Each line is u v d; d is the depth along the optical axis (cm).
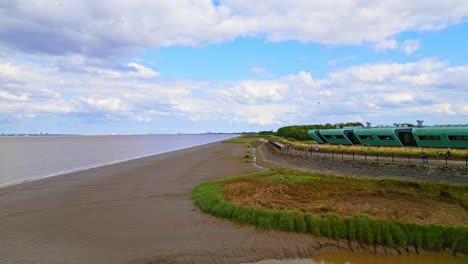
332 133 6366
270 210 1733
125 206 2031
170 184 2872
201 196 2172
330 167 3450
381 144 5172
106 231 1529
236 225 1625
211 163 4862
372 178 2758
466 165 2517
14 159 6088
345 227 1468
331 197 2188
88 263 1168
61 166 4722
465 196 2053
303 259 1248
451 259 1259
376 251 1323
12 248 1313
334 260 1247
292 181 2716
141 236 1458
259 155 6488
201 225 1625
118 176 3447
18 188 2745
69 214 1844
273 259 1240
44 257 1220
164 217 1773
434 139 4141
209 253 1271
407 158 3278
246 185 2595
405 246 1352
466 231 1361
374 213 1786
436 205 1953
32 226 1612
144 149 10181
